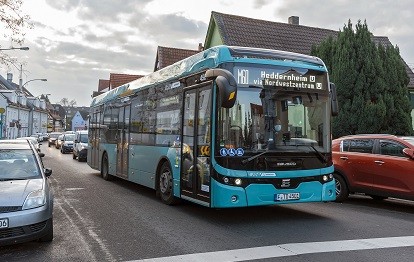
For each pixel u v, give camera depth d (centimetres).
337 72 1683
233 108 748
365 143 1025
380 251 595
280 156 761
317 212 912
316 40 2898
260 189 741
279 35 2812
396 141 960
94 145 1702
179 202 970
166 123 977
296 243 639
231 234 699
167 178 976
